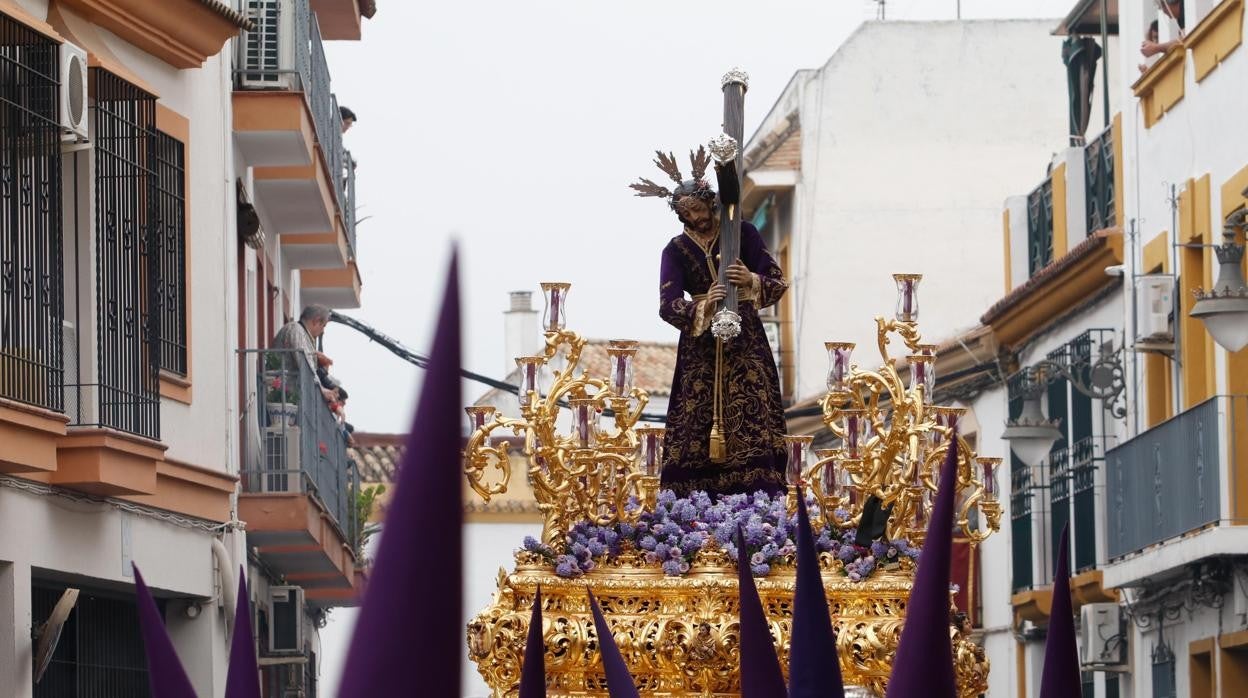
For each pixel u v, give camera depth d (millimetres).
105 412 23734
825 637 4430
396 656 2617
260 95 31938
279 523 31594
